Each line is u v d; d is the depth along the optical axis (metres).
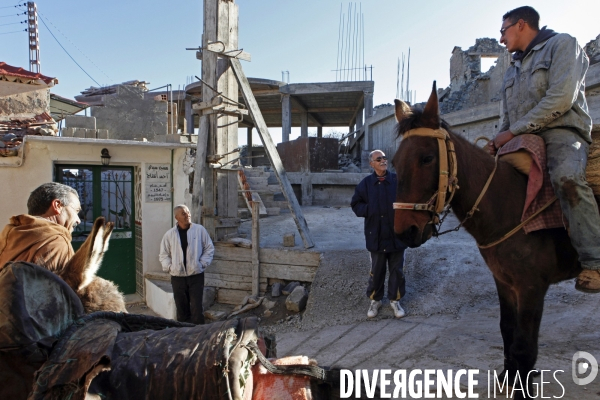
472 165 3.10
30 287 1.57
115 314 1.78
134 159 8.73
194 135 9.29
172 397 1.41
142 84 16.91
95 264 1.86
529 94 3.32
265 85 19.83
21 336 1.48
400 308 5.89
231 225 8.65
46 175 8.01
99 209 8.80
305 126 24.39
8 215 7.75
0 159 7.71
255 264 7.57
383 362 4.50
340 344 5.28
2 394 1.49
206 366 1.42
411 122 3.07
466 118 13.63
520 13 3.42
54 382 1.35
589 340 4.31
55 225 2.11
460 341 4.71
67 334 1.55
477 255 6.84
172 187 9.07
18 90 10.69
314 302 6.59
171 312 7.44
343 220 10.99
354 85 19.62
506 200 3.09
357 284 6.61
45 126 9.12
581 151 3.01
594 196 3.02
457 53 19.23
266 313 6.99
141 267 8.98
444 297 6.04
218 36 8.41
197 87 19.75
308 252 7.33
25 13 21.94
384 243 5.75
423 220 2.94
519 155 3.21
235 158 8.85
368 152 18.75
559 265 3.11
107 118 9.91
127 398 1.41
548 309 5.31
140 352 1.48
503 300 3.44
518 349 3.06
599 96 9.95
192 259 6.19
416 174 2.94
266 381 1.55
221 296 7.96
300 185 15.70
